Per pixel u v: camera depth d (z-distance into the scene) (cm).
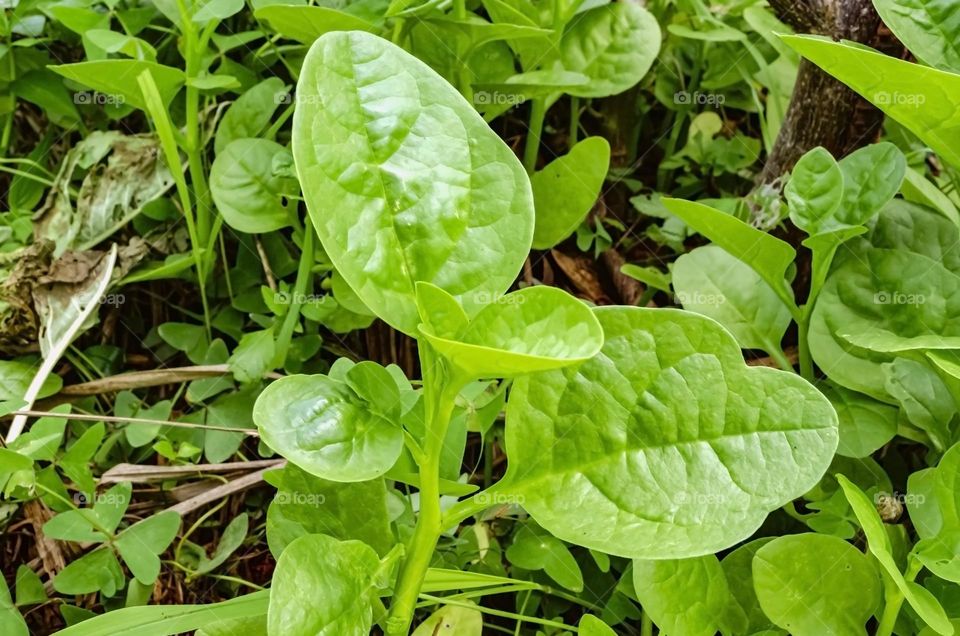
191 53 85
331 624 65
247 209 86
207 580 82
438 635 76
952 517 71
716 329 67
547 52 91
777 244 79
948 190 94
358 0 87
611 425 68
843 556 73
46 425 80
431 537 68
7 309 86
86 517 78
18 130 95
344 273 65
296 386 66
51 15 89
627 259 95
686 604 73
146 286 90
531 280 92
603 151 86
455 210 67
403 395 72
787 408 67
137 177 90
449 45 87
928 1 76
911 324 79
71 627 69
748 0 100
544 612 81
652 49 91
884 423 79
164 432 84
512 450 68
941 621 69
